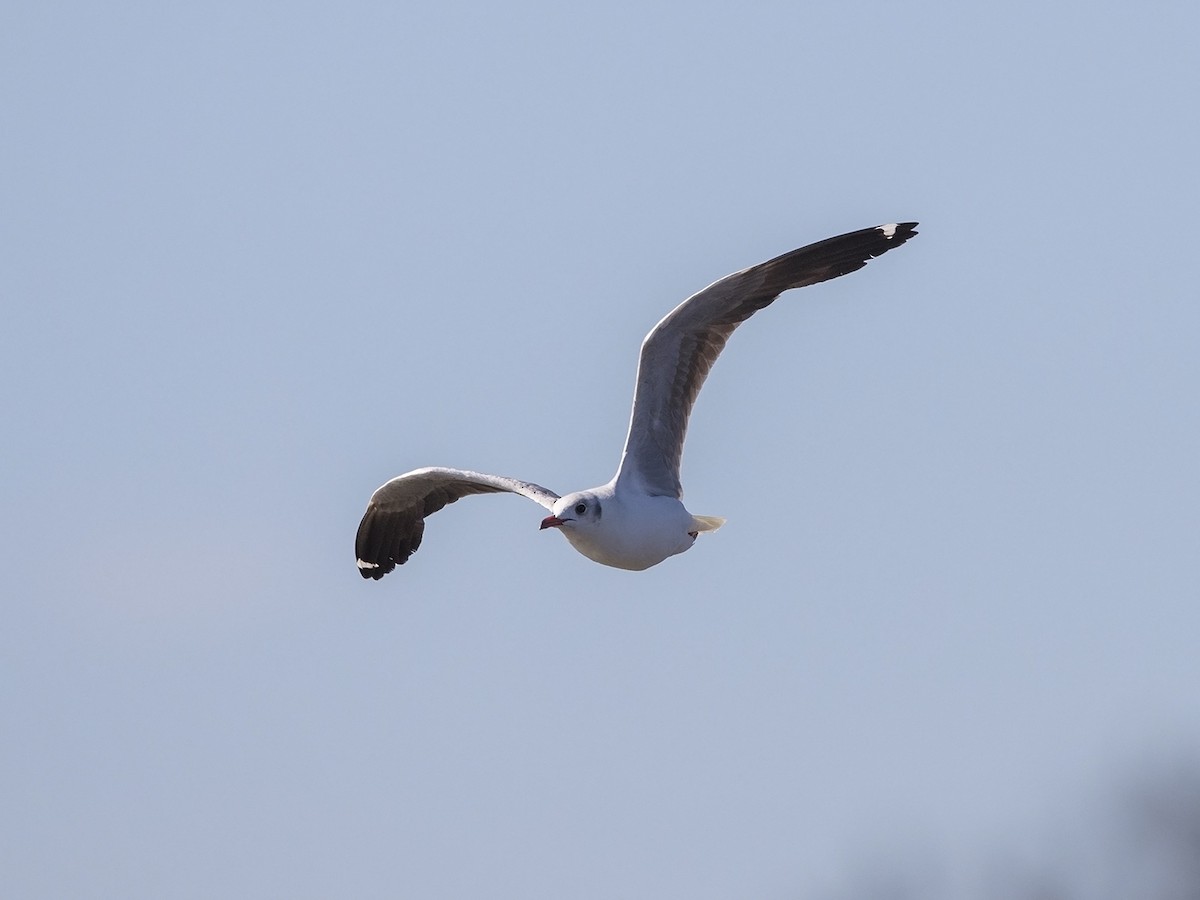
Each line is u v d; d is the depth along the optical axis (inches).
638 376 678.5
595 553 665.6
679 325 681.6
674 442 690.8
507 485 715.4
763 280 698.2
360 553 803.4
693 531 687.7
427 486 775.1
